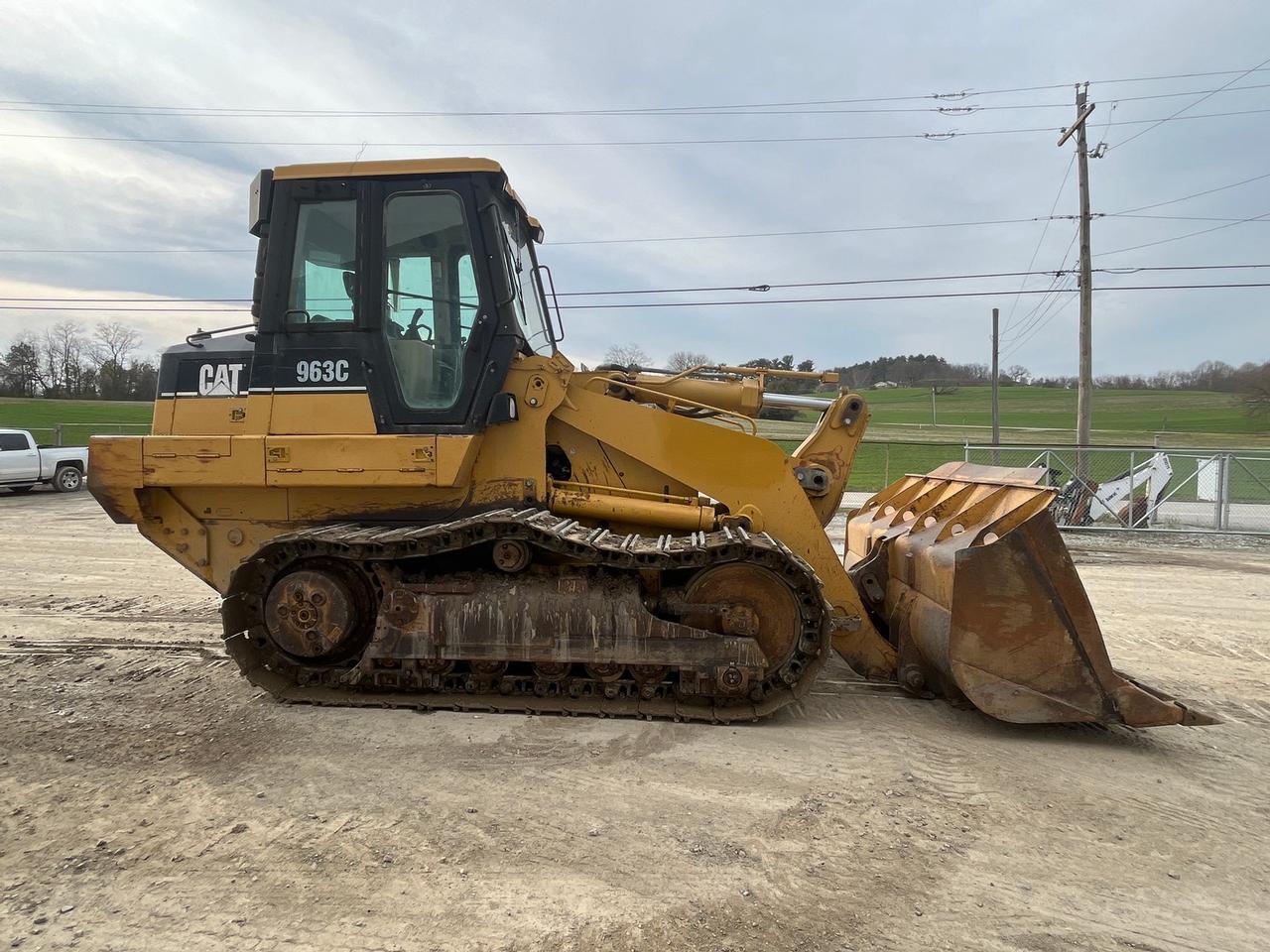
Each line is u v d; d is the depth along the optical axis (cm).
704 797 340
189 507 479
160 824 309
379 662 437
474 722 418
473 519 421
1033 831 318
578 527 449
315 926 246
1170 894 276
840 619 482
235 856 286
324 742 391
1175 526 1473
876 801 340
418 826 310
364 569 450
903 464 2669
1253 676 544
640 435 481
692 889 271
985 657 406
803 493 484
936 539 459
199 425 468
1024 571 404
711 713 425
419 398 462
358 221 457
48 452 1828
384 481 446
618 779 355
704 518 471
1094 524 1480
